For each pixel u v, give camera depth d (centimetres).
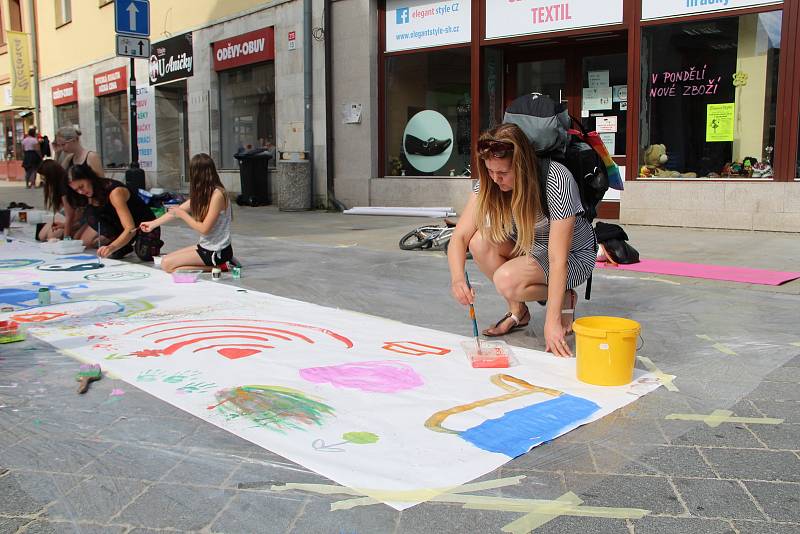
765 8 819
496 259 399
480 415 279
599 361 312
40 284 568
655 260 652
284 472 231
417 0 1136
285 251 763
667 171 912
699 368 345
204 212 608
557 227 345
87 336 402
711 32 862
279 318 447
